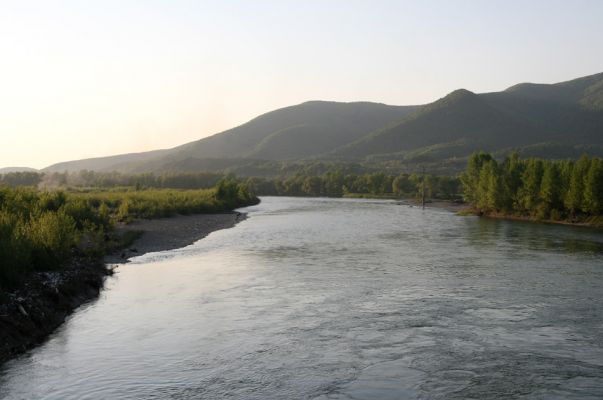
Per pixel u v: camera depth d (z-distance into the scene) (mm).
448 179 182875
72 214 52375
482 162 117625
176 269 38344
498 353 20531
